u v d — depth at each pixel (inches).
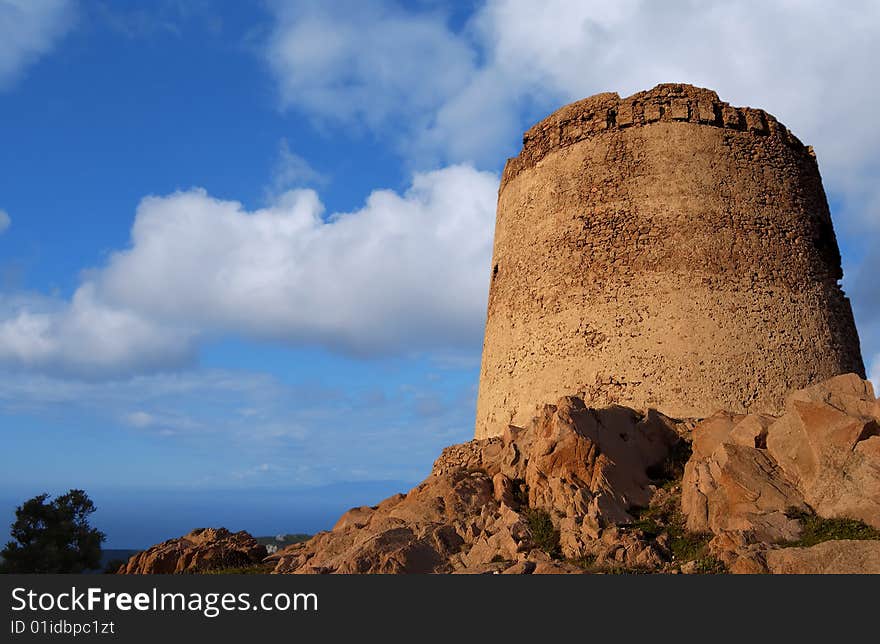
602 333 786.8
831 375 779.4
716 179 822.5
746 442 635.5
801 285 805.9
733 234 802.8
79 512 1218.0
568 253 840.3
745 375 749.3
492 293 951.0
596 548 573.3
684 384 744.3
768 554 509.4
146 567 724.0
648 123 852.6
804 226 840.3
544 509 641.0
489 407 880.3
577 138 884.6
